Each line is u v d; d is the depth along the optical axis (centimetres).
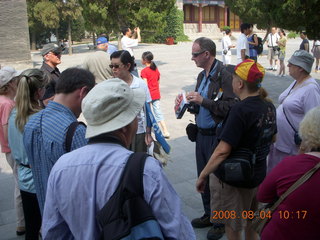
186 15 4566
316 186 194
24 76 286
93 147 169
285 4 609
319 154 204
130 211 149
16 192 384
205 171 275
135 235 147
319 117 203
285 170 205
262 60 1978
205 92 361
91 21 1593
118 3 1530
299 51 350
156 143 422
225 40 1332
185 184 508
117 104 169
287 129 351
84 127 222
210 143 363
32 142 229
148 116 411
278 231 205
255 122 264
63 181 165
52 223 171
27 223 310
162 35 3603
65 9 2834
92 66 417
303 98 341
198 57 355
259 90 281
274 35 1570
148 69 702
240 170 263
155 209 154
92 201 160
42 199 235
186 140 704
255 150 273
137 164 158
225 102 333
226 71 344
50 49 464
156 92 705
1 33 1567
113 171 160
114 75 391
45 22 2980
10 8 1561
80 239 164
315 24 606
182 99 360
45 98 358
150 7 1580
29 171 296
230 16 4725
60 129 220
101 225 155
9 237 393
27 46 1634
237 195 286
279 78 1386
